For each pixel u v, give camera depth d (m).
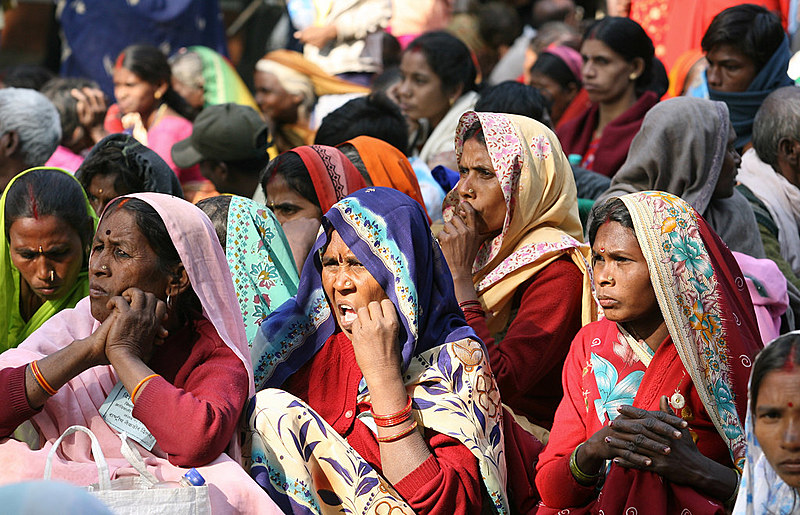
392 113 14.27
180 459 8.43
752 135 14.51
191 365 8.96
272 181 11.95
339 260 9.20
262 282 10.61
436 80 17.27
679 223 8.66
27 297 10.37
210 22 23.75
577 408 9.15
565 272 10.98
